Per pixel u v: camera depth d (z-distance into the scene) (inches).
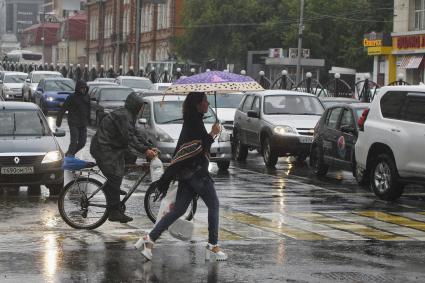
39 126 1024.2
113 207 716.0
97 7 7140.8
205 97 593.9
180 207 599.5
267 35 4434.1
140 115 1330.0
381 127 964.0
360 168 1096.8
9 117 1027.3
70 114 1322.6
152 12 5733.3
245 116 1461.6
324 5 4404.5
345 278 548.1
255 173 1266.0
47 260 590.6
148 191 743.7
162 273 555.8
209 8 4468.5
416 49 3164.4
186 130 594.9
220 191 1026.7
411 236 720.3
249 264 588.1
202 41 4522.6
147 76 4097.0
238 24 4404.5
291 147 1323.8
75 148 1325.0
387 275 559.5
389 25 4387.3
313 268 577.9
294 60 3656.5
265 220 795.4
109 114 706.8
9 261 585.3
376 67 3479.3
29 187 1023.6
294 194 1009.5
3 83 3408.0
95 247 641.6
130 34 6195.9
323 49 4443.9
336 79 2402.8
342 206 909.2
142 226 743.7
